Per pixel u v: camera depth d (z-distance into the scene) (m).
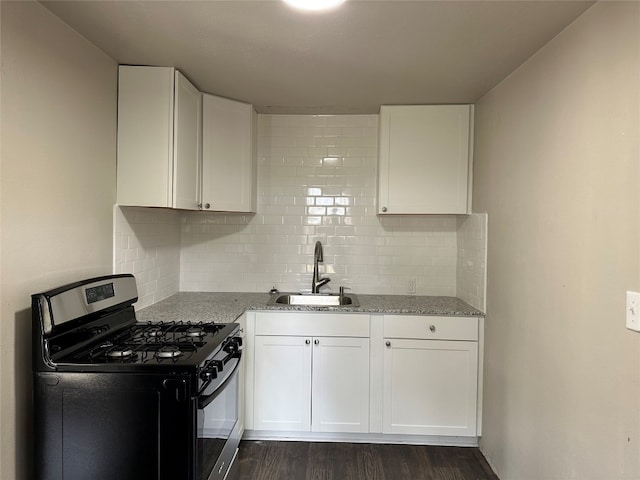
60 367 1.36
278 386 2.49
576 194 1.49
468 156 2.65
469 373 2.45
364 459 2.35
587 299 1.42
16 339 1.38
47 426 1.36
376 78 2.21
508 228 2.08
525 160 1.90
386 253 3.01
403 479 2.16
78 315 1.53
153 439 1.35
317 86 2.36
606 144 1.33
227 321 2.12
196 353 1.51
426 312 2.45
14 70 1.36
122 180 2.06
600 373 1.34
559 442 1.58
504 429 2.11
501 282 2.17
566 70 1.57
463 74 2.12
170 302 2.63
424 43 1.78
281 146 3.01
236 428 2.03
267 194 3.03
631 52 1.22
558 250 1.61
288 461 2.32
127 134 2.05
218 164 2.54
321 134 3.00
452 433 2.46
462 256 2.83
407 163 2.67
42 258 1.51
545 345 1.70
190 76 2.21
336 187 3.01
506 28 1.62
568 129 1.55
